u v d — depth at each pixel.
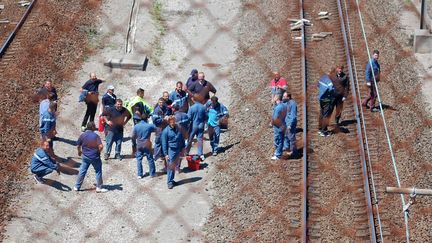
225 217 35.84
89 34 55.41
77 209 36.56
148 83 50.69
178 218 36.00
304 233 33.62
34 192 37.38
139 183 39.03
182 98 42.19
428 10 59.38
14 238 33.75
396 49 53.78
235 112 46.53
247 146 42.44
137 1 60.16
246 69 51.84
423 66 52.34
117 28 56.69
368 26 56.19
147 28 57.16
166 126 38.59
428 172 38.88
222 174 39.75
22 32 53.31
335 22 57.03
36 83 47.78
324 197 37.12
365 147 41.66
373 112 45.50
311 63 51.81
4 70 48.50
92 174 39.75
